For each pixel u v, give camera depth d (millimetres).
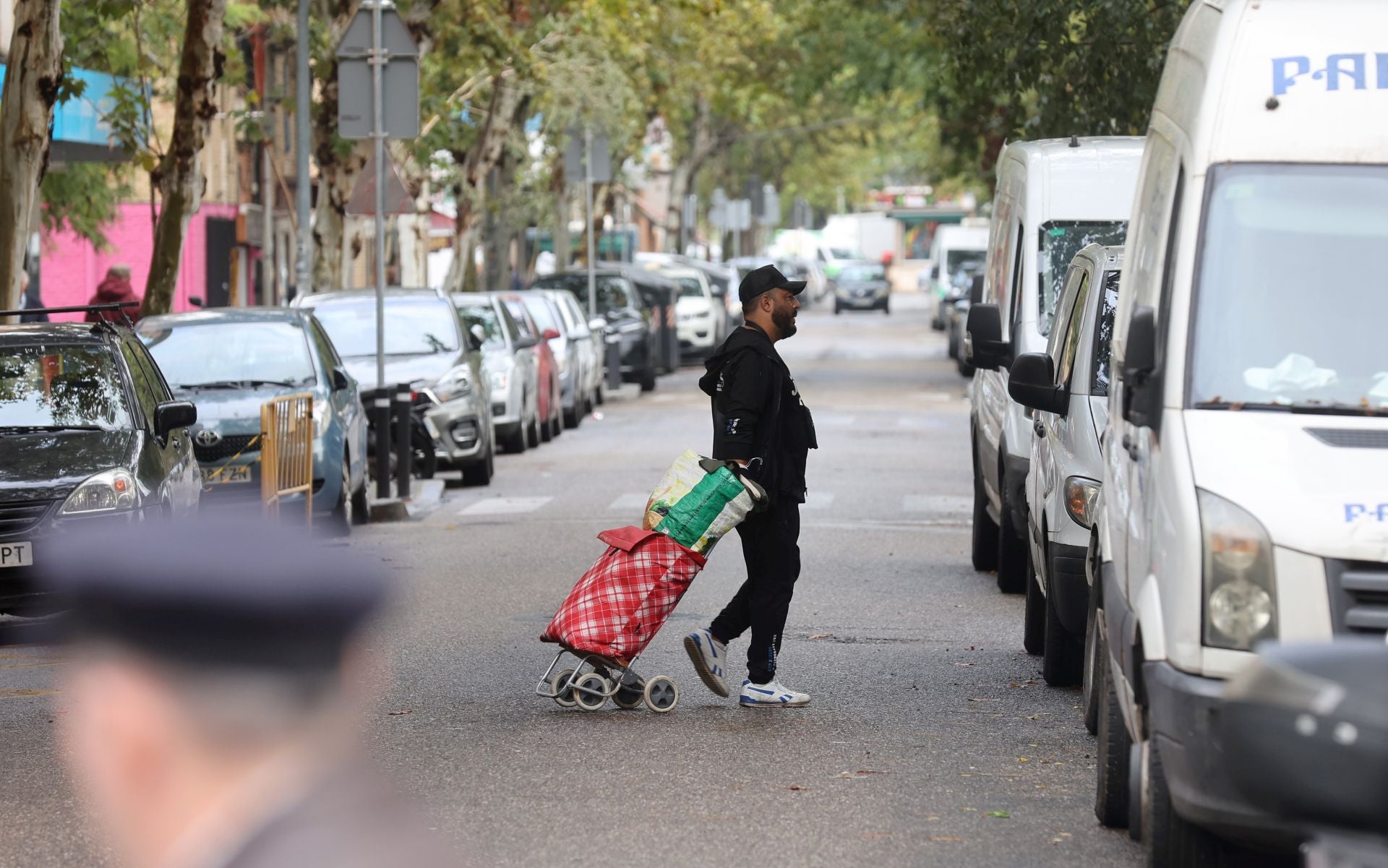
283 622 4492
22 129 38531
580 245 130625
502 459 53312
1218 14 14352
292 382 36500
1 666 23078
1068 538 19578
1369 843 6359
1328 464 12070
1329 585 11578
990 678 21406
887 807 15305
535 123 103125
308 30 58312
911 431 59031
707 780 16266
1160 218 14375
